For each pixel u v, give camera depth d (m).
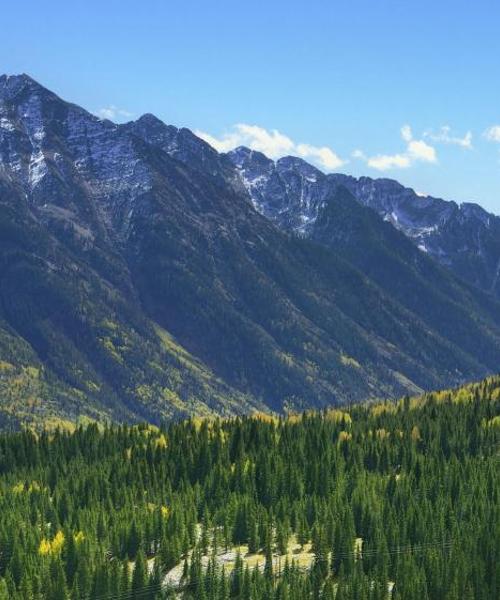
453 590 162.75
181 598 174.50
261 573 178.62
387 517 195.00
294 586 167.62
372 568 177.88
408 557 174.88
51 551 191.88
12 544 195.25
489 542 177.75
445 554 179.12
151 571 185.50
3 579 174.62
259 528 196.12
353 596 164.00
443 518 190.88
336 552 182.38
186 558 184.75
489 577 170.50
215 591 170.88
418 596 161.88
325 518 195.12
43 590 178.88
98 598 176.12
